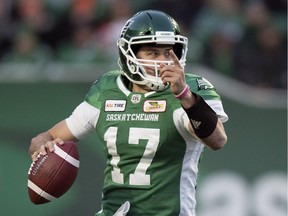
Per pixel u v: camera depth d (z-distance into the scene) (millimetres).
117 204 15312
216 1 32188
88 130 16031
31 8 31984
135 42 14883
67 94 25953
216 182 25797
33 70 26688
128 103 15211
